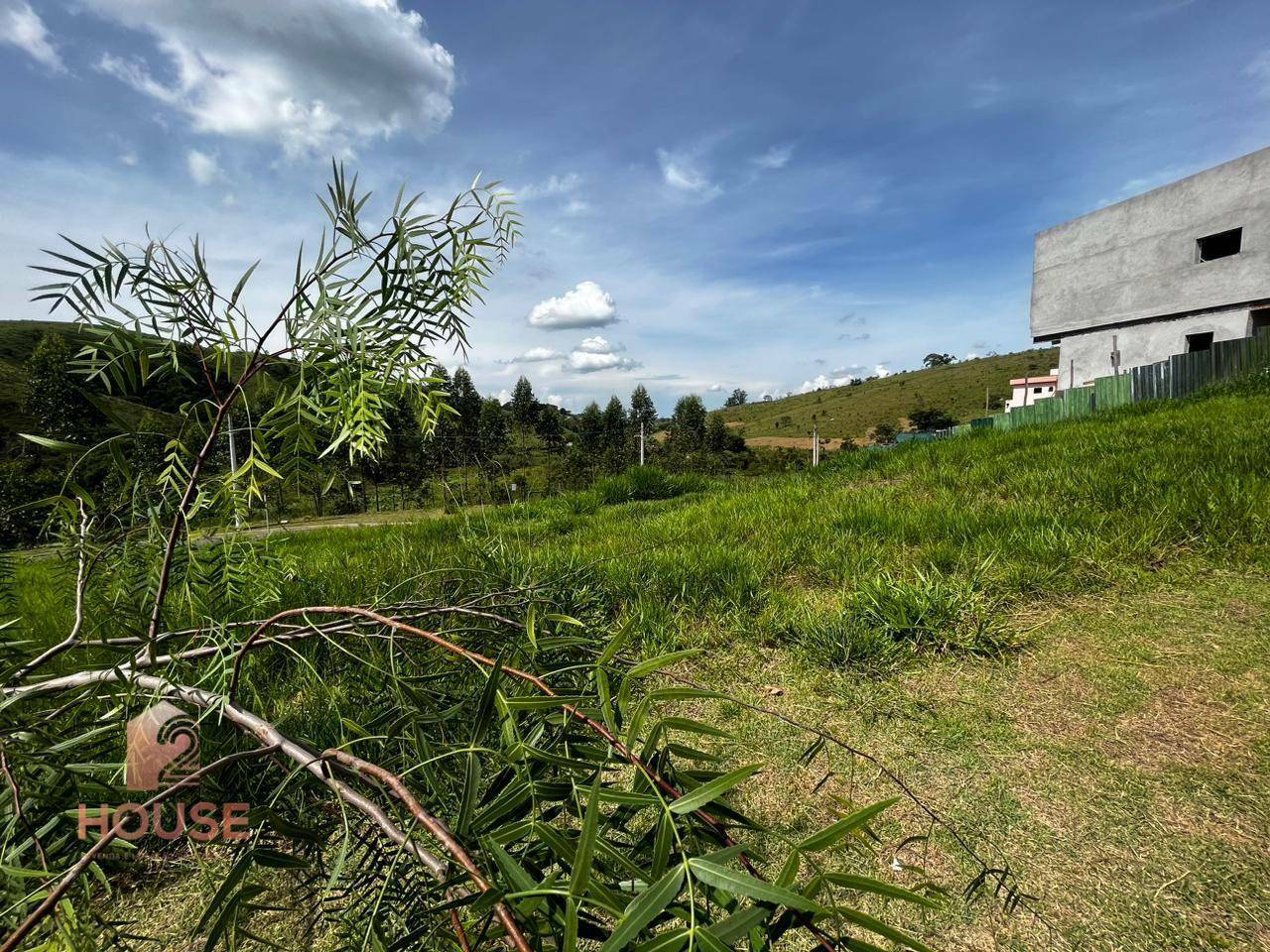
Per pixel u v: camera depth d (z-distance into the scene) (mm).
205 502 1035
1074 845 1578
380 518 8422
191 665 1080
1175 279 16422
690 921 474
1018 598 3092
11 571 1123
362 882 916
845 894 1490
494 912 579
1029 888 1459
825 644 2736
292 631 1066
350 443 971
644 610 3010
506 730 678
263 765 1090
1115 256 17953
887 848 1614
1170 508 3775
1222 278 15344
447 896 769
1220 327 15477
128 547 1188
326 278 934
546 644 838
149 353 946
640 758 634
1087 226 18797
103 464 1030
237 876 642
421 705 886
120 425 952
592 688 1018
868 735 2117
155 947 1337
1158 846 1555
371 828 919
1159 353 16969
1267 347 11531
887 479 6879
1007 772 1874
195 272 946
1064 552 3416
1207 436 5648
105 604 1140
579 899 503
